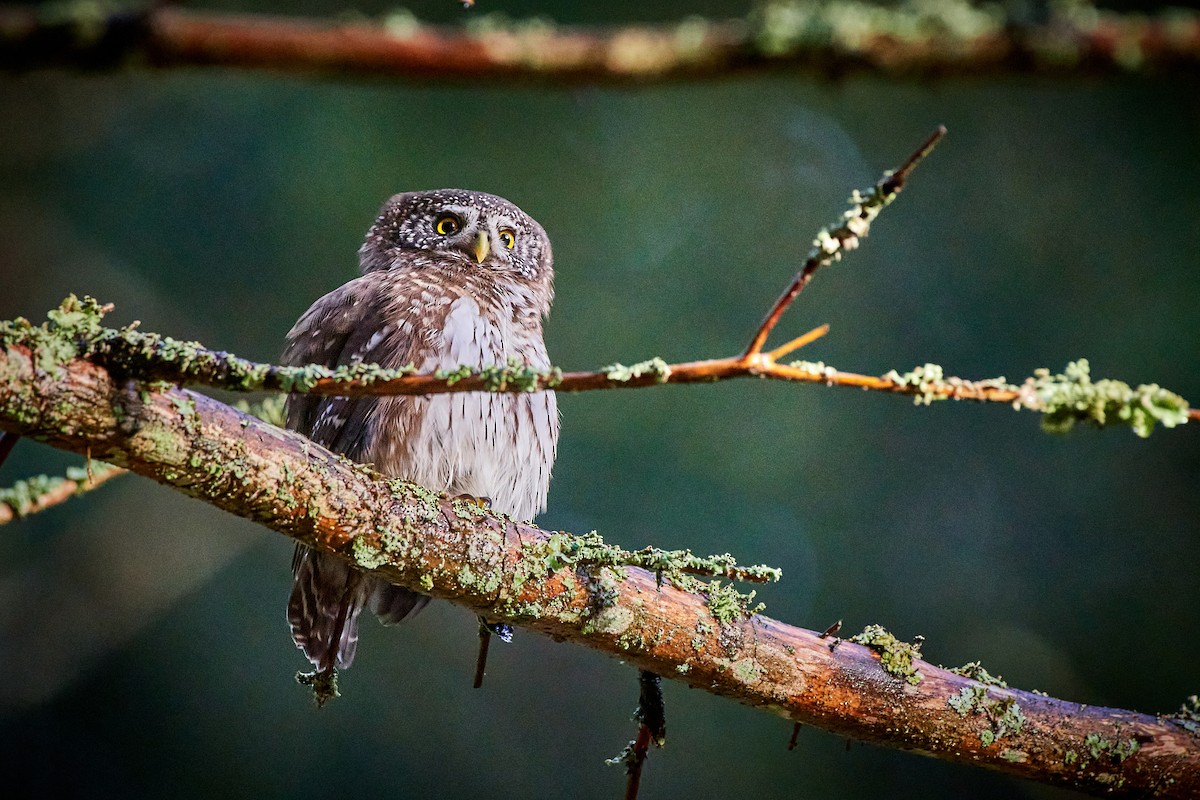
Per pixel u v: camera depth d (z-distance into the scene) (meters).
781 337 12.48
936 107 12.79
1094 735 5.23
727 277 12.61
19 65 2.33
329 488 4.70
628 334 12.38
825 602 11.99
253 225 12.79
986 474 12.23
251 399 10.54
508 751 12.12
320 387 4.05
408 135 12.61
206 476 4.44
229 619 12.51
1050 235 12.42
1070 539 11.95
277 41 2.39
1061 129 12.62
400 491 4.88
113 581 12.45
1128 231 12.26
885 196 3.76
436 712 12.19
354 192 12.62
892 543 12.12
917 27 2.45
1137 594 11.69
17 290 12.65
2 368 3.95
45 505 5.12
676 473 12.23
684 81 2.52
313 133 12.74
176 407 4.31
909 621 11.88
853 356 12.45
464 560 4.96
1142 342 11.92
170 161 12.95
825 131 12.92
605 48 2.47
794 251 12.66
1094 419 4.02
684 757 11.62
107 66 2.36
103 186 12.92
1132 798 5.26
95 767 11.96
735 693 5.27
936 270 12.58
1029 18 2.43
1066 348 12.12
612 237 12.60
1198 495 11.75
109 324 12.60
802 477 12.27
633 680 12.41
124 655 12.31
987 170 12.73
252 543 12.73
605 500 12.12
